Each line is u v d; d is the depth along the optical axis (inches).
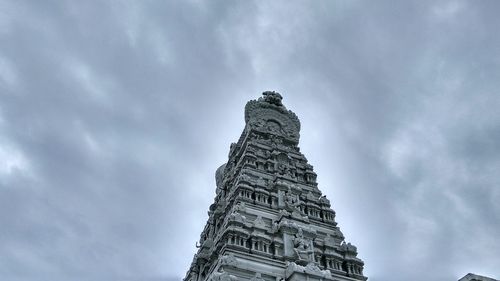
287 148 2225.6
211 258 1640.0
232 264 1327.5
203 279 1662.2
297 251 1478.8
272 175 1948.8
